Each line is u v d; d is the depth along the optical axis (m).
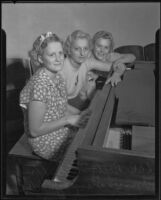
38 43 1.17
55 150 1.19
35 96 1.14
